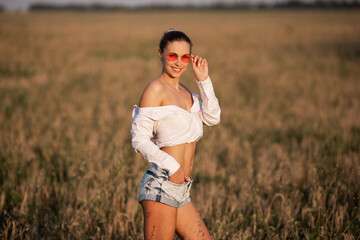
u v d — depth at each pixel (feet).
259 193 13.24
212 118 8.42
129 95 32.99
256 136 21.40
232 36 105.60
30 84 36.32
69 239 10.04
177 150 7.50
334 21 176.76
